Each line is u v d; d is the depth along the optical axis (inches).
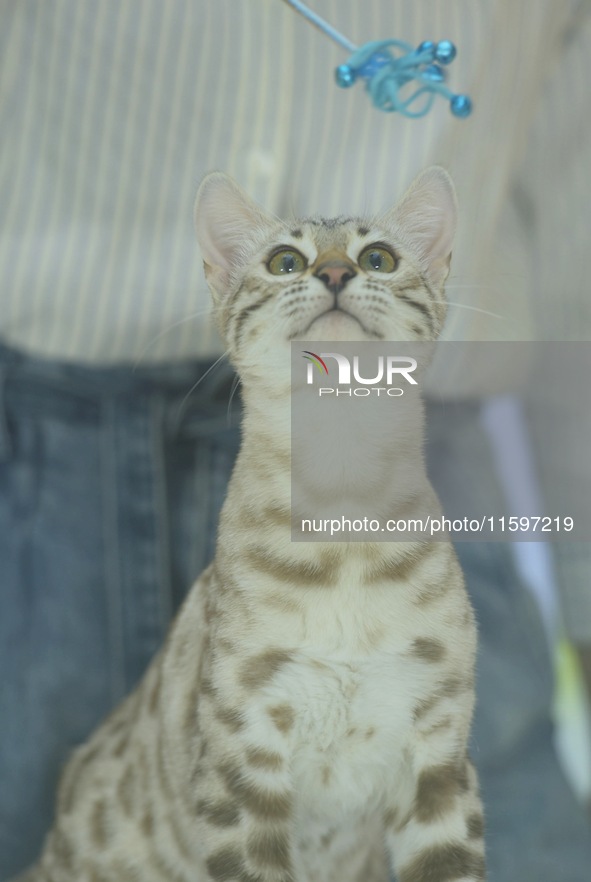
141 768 69.9
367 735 58.4
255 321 63.0
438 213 65.6
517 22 82.6
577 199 90.5
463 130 80.0
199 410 84.9
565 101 90.4
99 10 79.7
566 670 96.3
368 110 78.2
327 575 57.6
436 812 57.4
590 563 85.0
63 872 73.1
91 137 80.7
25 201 81.3
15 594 81.0
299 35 77.7
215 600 58.9
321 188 80.0
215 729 57.1
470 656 59.0
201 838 57.1
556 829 84.0
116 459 84.0
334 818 60.7
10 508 81.6
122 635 82.2
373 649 57.1
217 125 79.6
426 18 79.0
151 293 81.7
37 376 83.3
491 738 82.8
